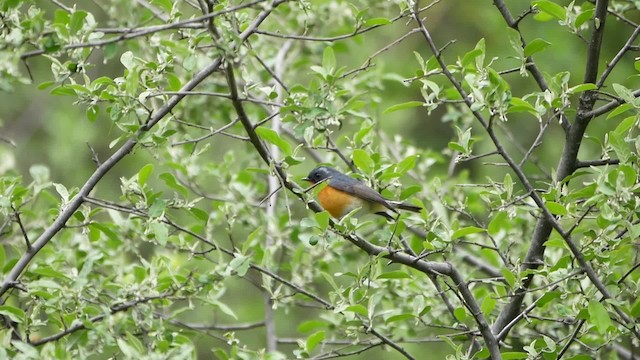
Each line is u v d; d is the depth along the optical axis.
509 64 21.52
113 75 19.53
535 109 9.32
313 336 10.35
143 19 11.73
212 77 15.01
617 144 8.72
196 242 11.97
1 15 7.83
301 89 9.79
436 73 9.61
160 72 9.13
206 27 8.26
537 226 10.52
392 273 9.79
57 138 20.98
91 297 10.61
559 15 9.88
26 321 9.23
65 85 8.76
